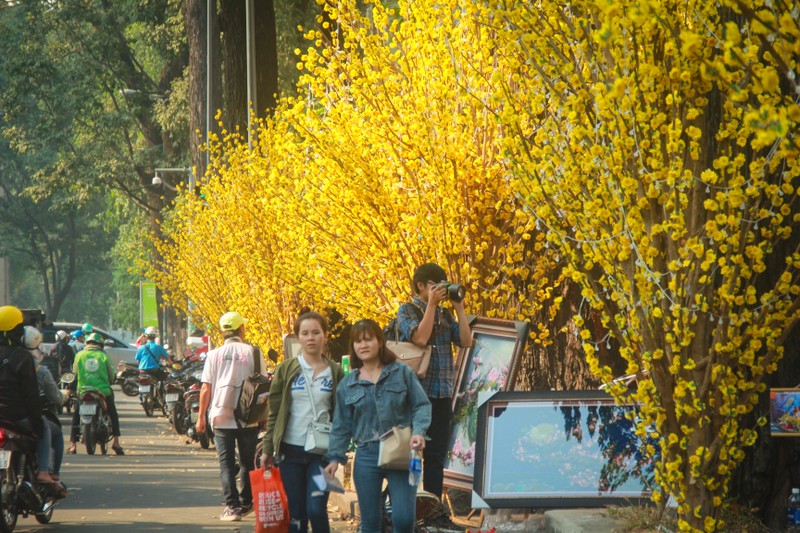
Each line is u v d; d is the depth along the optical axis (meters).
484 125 13.27
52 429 15.41
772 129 5.65
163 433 33.50
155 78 72.38
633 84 8.50
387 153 13.98
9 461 14.02
